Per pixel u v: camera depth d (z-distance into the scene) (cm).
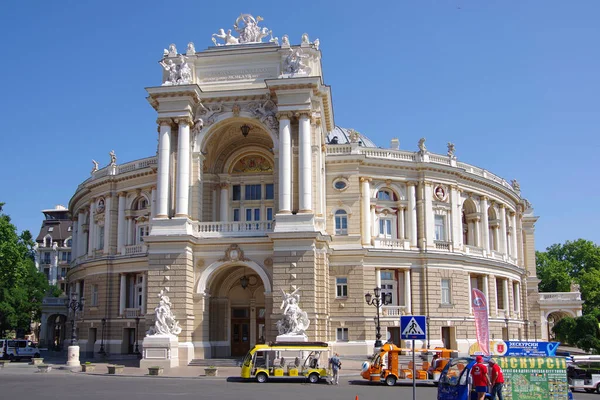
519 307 7731
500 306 7350
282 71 5316
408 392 3394
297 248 4878
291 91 5141
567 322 7169
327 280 5456
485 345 3500
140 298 6581
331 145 6312
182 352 4841
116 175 6925
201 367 4738
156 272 4991
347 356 5800
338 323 5934
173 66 5384
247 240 5047
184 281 4947
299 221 4938
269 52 5391
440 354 4062
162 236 4994
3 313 7688
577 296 8781
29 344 6856
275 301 4825
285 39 5378
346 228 6162
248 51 5419
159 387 3441
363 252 5994
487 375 2405
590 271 10969
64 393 3123
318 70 5462
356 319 5916
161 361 4694
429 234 6425
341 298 5978
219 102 5375
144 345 4738
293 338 4591
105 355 6328
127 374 4306
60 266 14675
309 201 4994
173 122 5281
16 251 7406
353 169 6231
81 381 3822
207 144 5544
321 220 5225
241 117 5322
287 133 5103
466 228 7175
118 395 3028
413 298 6247
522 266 8219
